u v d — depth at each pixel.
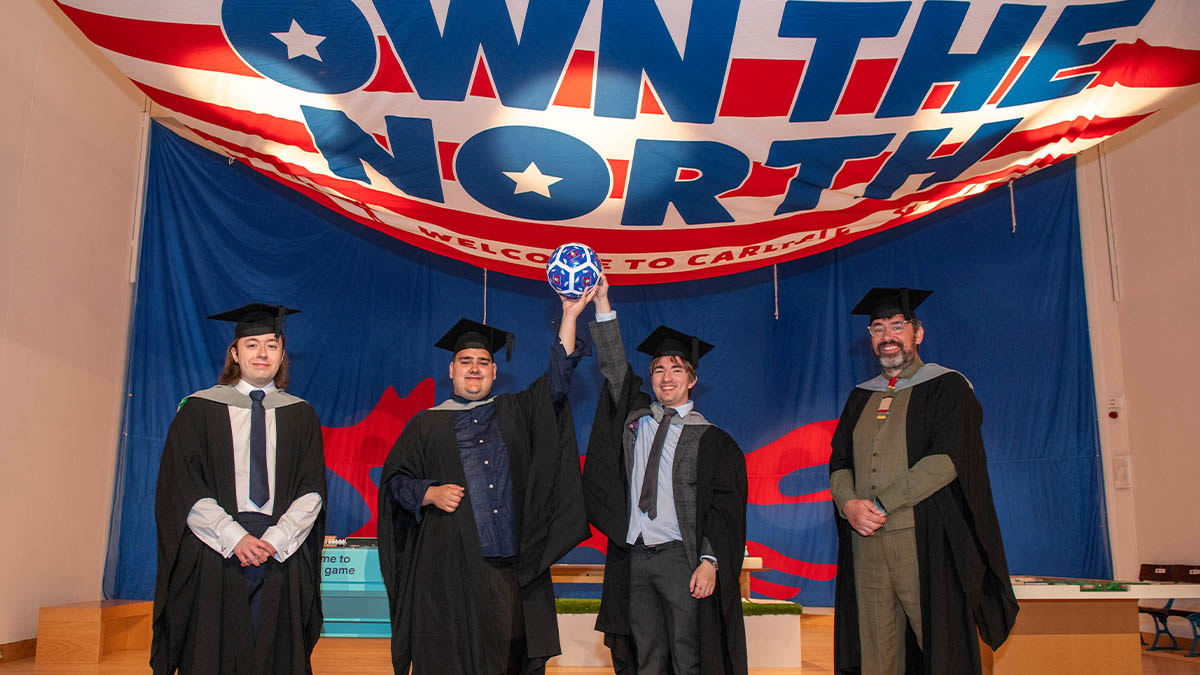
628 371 4.04
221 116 5.61
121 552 7.05
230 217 7.73
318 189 6.30
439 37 5.16
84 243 6.93
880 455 3.81
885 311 4.04
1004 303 8.11
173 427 3.48
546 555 3.54
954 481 3.67
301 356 7.80
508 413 3.72
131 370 7.25
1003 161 6.14
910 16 5.12
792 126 5.72
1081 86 5.61
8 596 5.98
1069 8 5.12
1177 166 7.37
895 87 5.49
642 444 4.00
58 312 6.61
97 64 7.11
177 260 7.50
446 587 3.39
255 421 3.57
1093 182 8.20
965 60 5.35
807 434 8.16
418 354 8.10
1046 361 7.97
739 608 3.75
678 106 5.59
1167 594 4.62
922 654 3.68
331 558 6.79
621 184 6.18
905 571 3.62
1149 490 7.45
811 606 7.91
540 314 8.28
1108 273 8.02
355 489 7.79
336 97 5.49
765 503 8.09
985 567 3.63
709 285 8.45
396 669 3.46
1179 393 7.21
